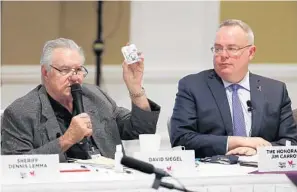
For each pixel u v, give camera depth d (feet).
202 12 34.63
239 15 34.58
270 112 19.99
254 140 18.54
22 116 16.94
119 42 34.76
